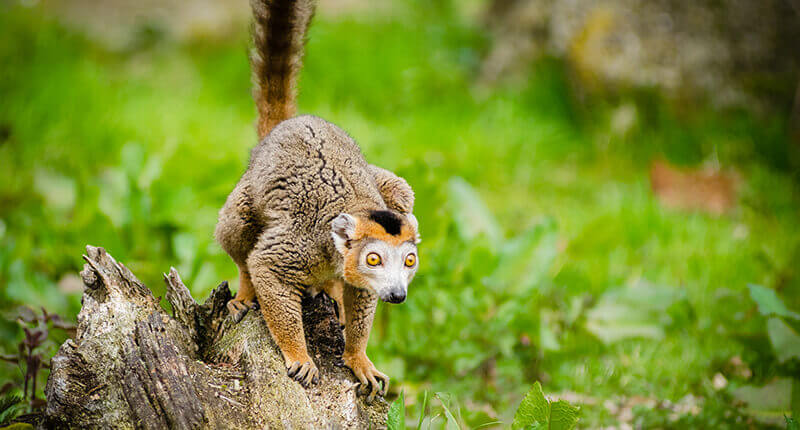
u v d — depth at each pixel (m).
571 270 11.80
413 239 6.59
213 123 18.77
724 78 19.55
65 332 8.37
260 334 6.81
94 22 26.25
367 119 19.23
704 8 19.83
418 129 18.56
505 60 21.69
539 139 18.78
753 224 14.77
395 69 21.28
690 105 19.34
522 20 21.69
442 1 26.88
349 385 6.59
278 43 8.52
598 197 16.38
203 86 21.81
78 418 5.96
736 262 12.84
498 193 16.62
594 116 19.75
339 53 21.83
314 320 7.13
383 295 6.25
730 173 16.59
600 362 9.94
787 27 20.05
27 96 18.11
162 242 11.17
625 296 10.58
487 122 19.56
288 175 6.90
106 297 6.52
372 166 7.94
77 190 12.52
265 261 6.68
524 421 6.45
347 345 6.93
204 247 10.51
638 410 8.62
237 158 14.74
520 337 10.24
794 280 12.14
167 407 5.92
